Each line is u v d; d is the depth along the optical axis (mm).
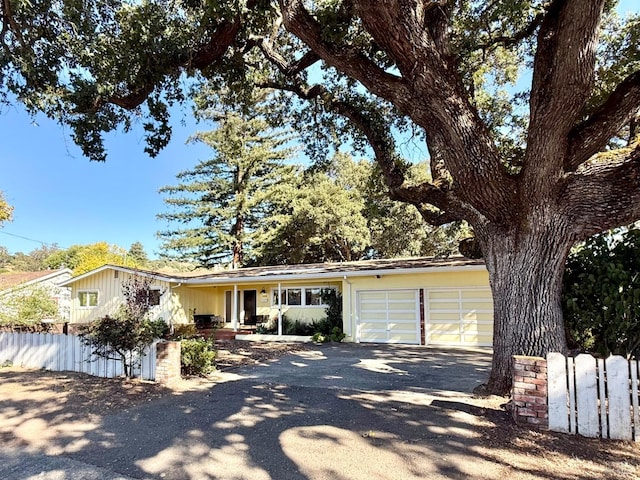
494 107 10305
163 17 6793
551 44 5238
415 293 14227
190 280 17641
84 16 6570
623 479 3424
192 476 3631
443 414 5219
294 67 8281
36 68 6895
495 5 7586
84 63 6832
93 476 3684
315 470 3686
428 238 26219
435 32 5734
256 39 8078
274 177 29219
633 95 5188
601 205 5012
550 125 5086
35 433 4863
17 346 9867
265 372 8641
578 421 4438
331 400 6105
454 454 3967
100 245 43250
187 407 5828
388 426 4824
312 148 11719
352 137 11164
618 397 4324
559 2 5289
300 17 5820
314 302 17016
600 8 4438
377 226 27422
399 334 14305
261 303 19172
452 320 13672
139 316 8625
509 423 4793
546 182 5328
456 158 5527
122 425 5090
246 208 28250
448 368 9070
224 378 7949
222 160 28359
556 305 5516
